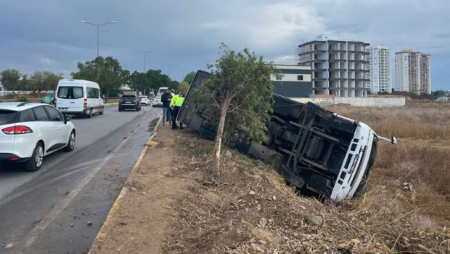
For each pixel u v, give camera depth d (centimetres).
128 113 3144
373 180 1155
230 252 446
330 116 977
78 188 783
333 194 906
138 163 941
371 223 682
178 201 631
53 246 510
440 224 792
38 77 5594
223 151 1059
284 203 680
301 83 8638
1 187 788
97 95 2767
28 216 621
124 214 566
